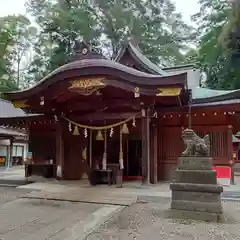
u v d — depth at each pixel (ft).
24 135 85.76
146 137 36.06
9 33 118.62
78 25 101.04
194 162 23.99
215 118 39.58
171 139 41.57
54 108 41.27
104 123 43.47
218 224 20.88
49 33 108.99
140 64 44.16
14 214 24.09
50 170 46.96
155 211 24.91
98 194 30.91
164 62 115.03
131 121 44.06
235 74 93.81
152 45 112.06
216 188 22.20
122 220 22.12
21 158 97.45
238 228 19.83
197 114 39.58
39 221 21.84
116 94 38.29
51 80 35.19
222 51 93.25
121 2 109.29
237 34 85.66
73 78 34.35
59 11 102.99
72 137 44.47
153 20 115.55
